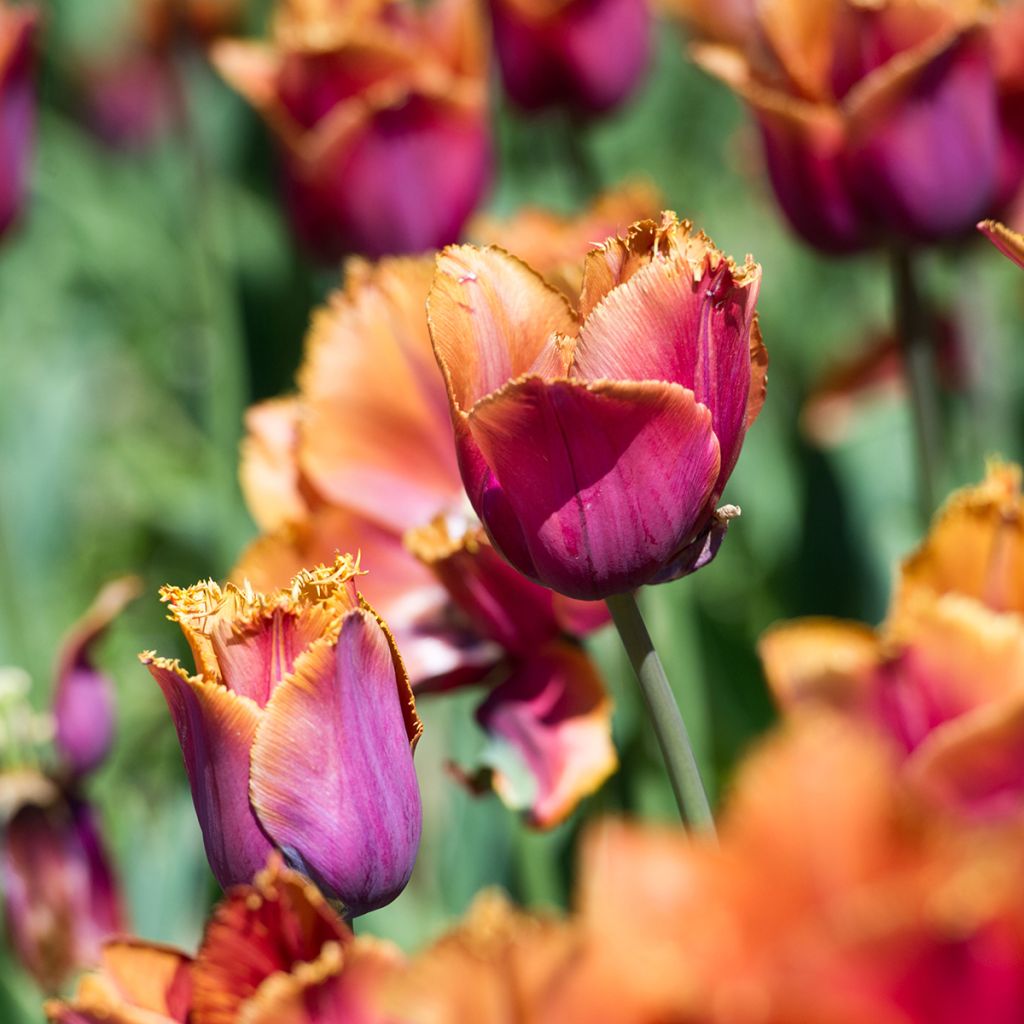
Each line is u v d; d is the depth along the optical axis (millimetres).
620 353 792
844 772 648
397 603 982
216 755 802
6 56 1523
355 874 805
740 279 801
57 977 1095
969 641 726
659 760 1218
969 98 1114
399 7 1416
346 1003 695
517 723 955
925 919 640
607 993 658
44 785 1084
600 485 796
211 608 810
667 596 1206
